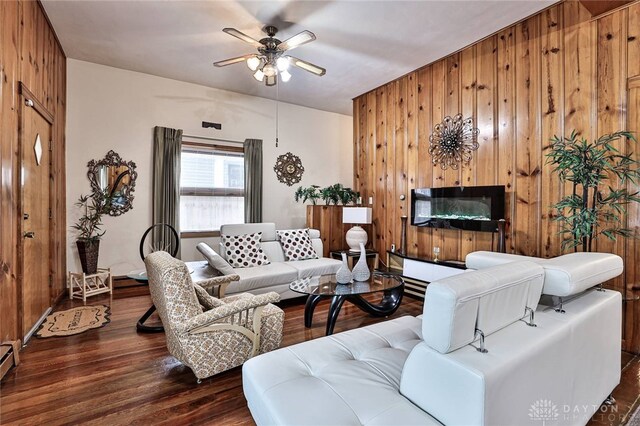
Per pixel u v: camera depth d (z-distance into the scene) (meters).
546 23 3.05
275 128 5.77
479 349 1.17
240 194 5.47
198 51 3.92
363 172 5.34
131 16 3.18
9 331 2.38
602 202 2.59
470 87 3.71
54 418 1.76
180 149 4.82
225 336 2.13
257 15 3.14
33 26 2.86
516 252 3.28
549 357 1.29
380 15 3.12
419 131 4.34
